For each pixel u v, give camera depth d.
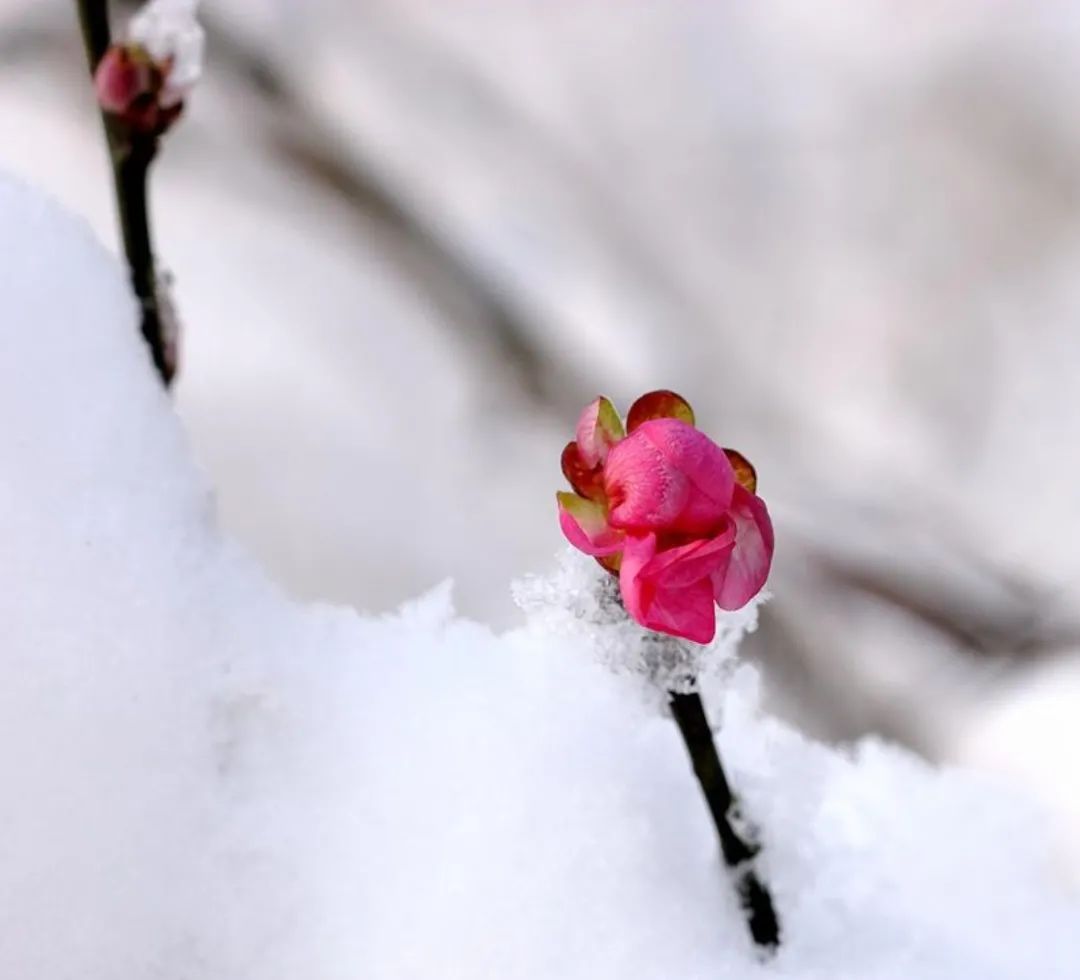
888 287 1.23
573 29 1.31
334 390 1.02
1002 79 1.26
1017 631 0.98
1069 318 1.20
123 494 0.40
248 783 0.40
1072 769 0.52
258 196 1.14
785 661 0.97
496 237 1.19
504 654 0.41
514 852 0.40
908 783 0.43
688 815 0.40
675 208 1.25
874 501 1.12
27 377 0.40
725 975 0.40
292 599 0.41
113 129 0.41
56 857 0.39
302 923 0.40
